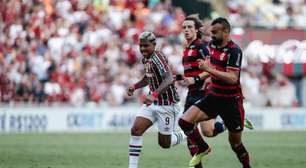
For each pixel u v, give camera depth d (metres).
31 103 79.94
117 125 76.81
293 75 93.88
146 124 34.16
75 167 39.56
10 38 88.06
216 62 32.88
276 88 89.56
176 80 35.50
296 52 94.56
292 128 81.12
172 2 101.12
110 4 95.81
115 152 49.59
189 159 44.94
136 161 33.94
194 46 36.91
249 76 88.62
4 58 84.12
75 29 90.25
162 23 94.12
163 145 35.62
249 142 60.25
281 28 96.12
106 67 85.31
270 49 94.38
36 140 61.56
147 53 33.72
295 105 88.94
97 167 39.75
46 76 83.25
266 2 105.00
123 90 82.75
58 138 64.44
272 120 80.50
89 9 94.19
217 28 32.38
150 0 98.69
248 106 86.69
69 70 84.00
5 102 80.06
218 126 36.97
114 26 92.06
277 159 45.31
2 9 91.94
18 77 81.19
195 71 36.81
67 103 81.19
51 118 75.44
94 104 81.62
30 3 92.94
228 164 42.28
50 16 91.56
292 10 102.50
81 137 65.94
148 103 33.06
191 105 36.91
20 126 74.50
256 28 95.38
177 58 88.19
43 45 87.38
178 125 34.75
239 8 102.94
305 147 54.91
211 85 33.47
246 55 92.75
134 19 95.12
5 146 54.66
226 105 33.19
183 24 37.22
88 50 87.56
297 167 40.59
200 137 35.31
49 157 45.50
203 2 101.12
